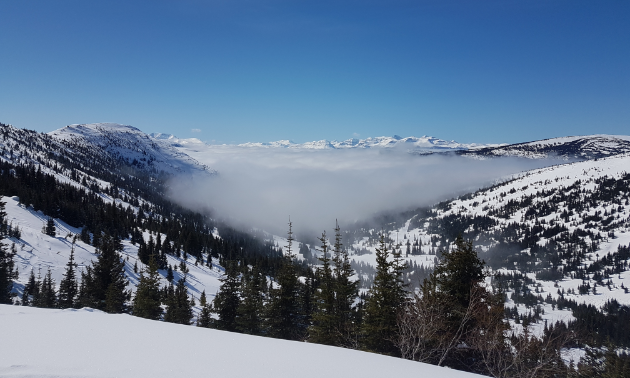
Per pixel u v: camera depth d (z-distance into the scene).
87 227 99.75
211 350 6.42
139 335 6.92
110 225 111.31
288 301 30.77
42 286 45.66
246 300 32.72
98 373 4.63
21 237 64.69
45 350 5.37
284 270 31.66
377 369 6.52
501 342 16.72
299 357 6.65
